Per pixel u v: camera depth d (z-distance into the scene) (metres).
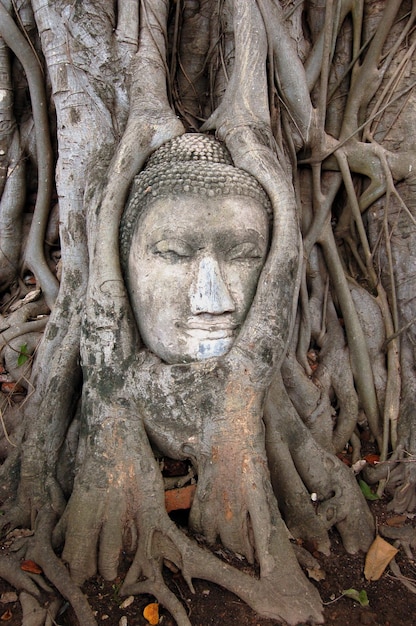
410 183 1.75
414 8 1.75
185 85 1.85
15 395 1.66
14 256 1.87
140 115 1.48
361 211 1.82
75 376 1.47
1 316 1.76
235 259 1.34
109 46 1.62
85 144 1.58
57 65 1.60
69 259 1.57
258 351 1.31
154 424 1.33
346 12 1.80
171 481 1.38
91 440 1.34
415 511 1.56
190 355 1.31
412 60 1.77
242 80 1.53
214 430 1.31
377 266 1.80
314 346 1.80
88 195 1.51
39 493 1.38
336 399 1.73
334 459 1.53
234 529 1.31
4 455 1.57
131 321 1.37
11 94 1.83
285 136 1.73
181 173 1.32
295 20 1.78
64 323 1.55
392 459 1.61
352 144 1.77
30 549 1.27
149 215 1.31
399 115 1.77
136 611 1.21
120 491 1.30
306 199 1.82
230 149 1.44
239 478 1.30
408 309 1.74
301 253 1.41
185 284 1.31
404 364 1.72
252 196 1.35
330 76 1.84
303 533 1.44
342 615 1.25
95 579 1.27
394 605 1.30
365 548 1.45
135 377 1.34
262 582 1.23
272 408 1.48
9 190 1.85
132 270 1.35
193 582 1.26
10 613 1.18
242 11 1.55
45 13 1.61
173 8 1.83
